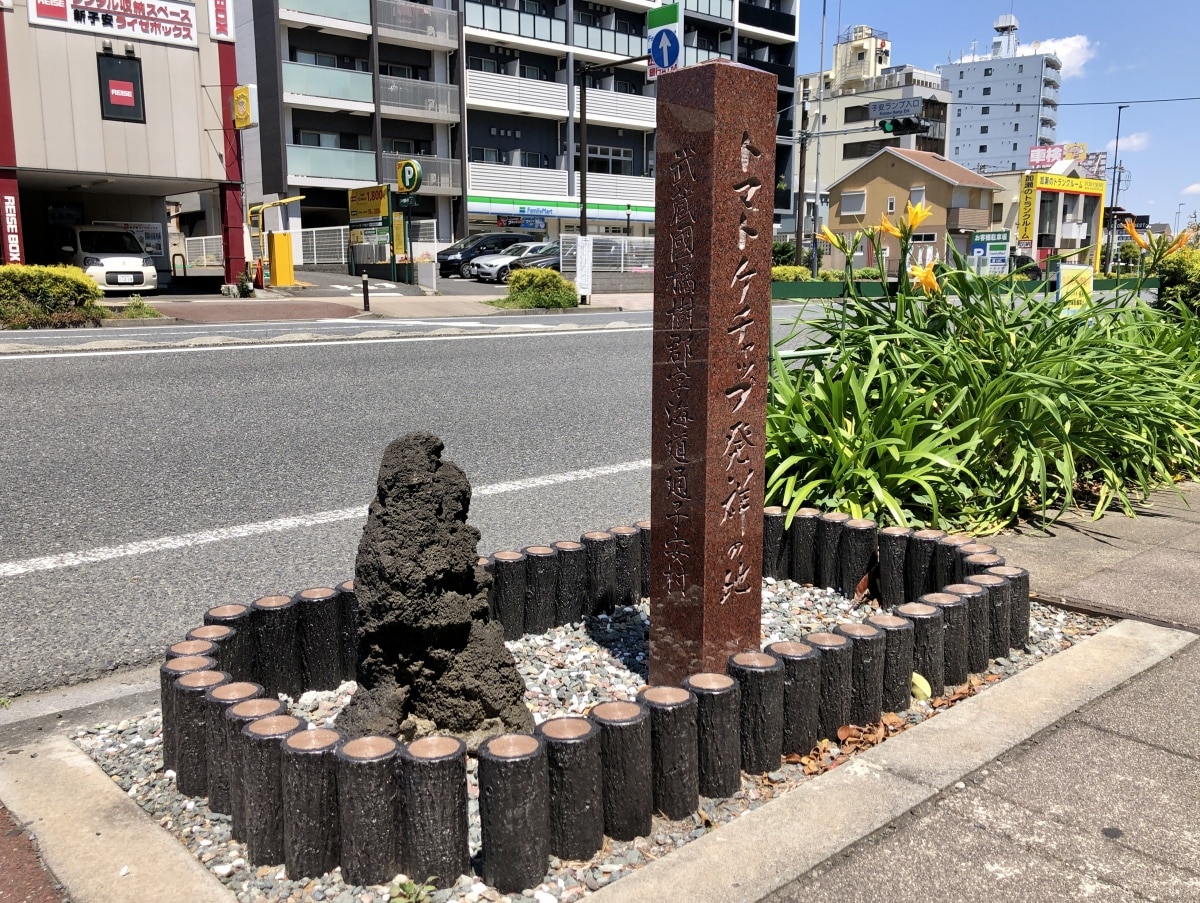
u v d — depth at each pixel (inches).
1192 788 98.5
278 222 1364.4
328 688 127.9
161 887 84.5
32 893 84.7
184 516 216.2
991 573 138.7
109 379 395.5
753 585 126.0
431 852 85.4
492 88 1560.0
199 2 946.1
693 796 97.5
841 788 98.0
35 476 248.7
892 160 2071.9
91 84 895.7
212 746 97.4
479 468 266.5
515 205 1615.4
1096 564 171.8
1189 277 474.0
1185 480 247.6
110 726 119.7
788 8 2139.5
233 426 313.6
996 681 128.8
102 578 176.1
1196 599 151.9
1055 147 3065.9
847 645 112.0
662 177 117.0
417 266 1174.3
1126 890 82.7
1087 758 104.5
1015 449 208.1
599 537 155.5
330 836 87.4
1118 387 215.6
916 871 85.4
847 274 233.6
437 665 105.9
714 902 80.9
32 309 688.4
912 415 193.9
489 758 84.3
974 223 2041.1
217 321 759.1
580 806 88.9
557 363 481.7
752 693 104.1
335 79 1366.9
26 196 1079.0
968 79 4633.4
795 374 225.8
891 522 186.2
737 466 120.9
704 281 113.8
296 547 195.0
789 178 2178.9
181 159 962.7
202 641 112.3
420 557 100.6
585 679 129.5
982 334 219.5
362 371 436.1
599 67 1118.4
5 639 148.6
